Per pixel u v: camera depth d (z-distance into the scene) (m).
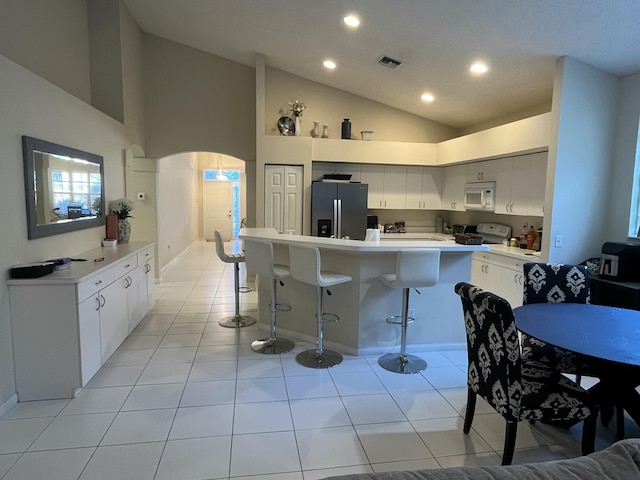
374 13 3.48
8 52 3.24
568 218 3.68
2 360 2.54
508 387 1.96
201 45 5.82
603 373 2.34
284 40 4.74
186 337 3.92
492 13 3.04
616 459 1.06
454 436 2.37
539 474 1.01
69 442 2.24
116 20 4.80
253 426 2.43
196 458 2.12
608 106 3.67
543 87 4.19
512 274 4.39
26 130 2.85
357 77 5.32
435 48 3.84
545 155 4.21
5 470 2.01
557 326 2.22
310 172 5.74
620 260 3.33
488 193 5.16
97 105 4.87
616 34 3.01
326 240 3.54
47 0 3.82
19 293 2.64
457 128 6.43
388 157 5.99
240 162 11.70
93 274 2.92
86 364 2.85
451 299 3.65
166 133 6.04
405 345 3.33
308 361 3.37
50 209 3.17
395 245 3.27
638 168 3.59
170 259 7.71
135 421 2.46
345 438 2.33
